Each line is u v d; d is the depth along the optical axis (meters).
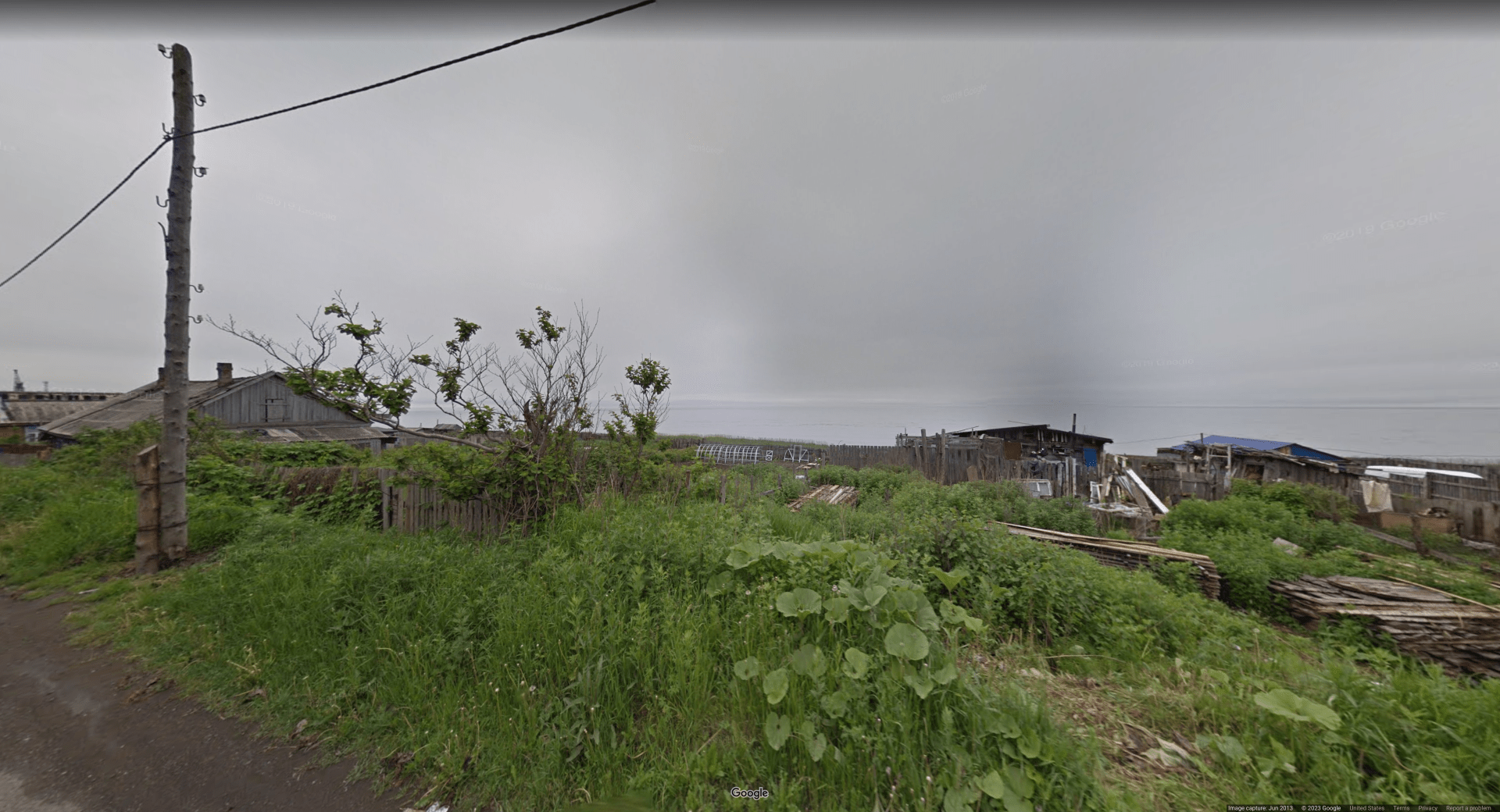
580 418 6.37
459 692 2.86
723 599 3.60
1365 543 7.84
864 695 2.47
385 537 5.49
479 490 5.87
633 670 2.91
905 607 2.98
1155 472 14.42
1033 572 4.45
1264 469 13.73
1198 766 2.31
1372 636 4.66
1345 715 2.47
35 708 2.91
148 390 18.70
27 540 5.75
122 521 5.94
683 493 7.86
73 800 2.25
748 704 2.55
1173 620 4.25
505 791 2.26
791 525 6.73
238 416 17.05
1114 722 2.72
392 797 2.27
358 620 3.45
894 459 17.12
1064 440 20.50
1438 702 2.50
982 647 3.64
